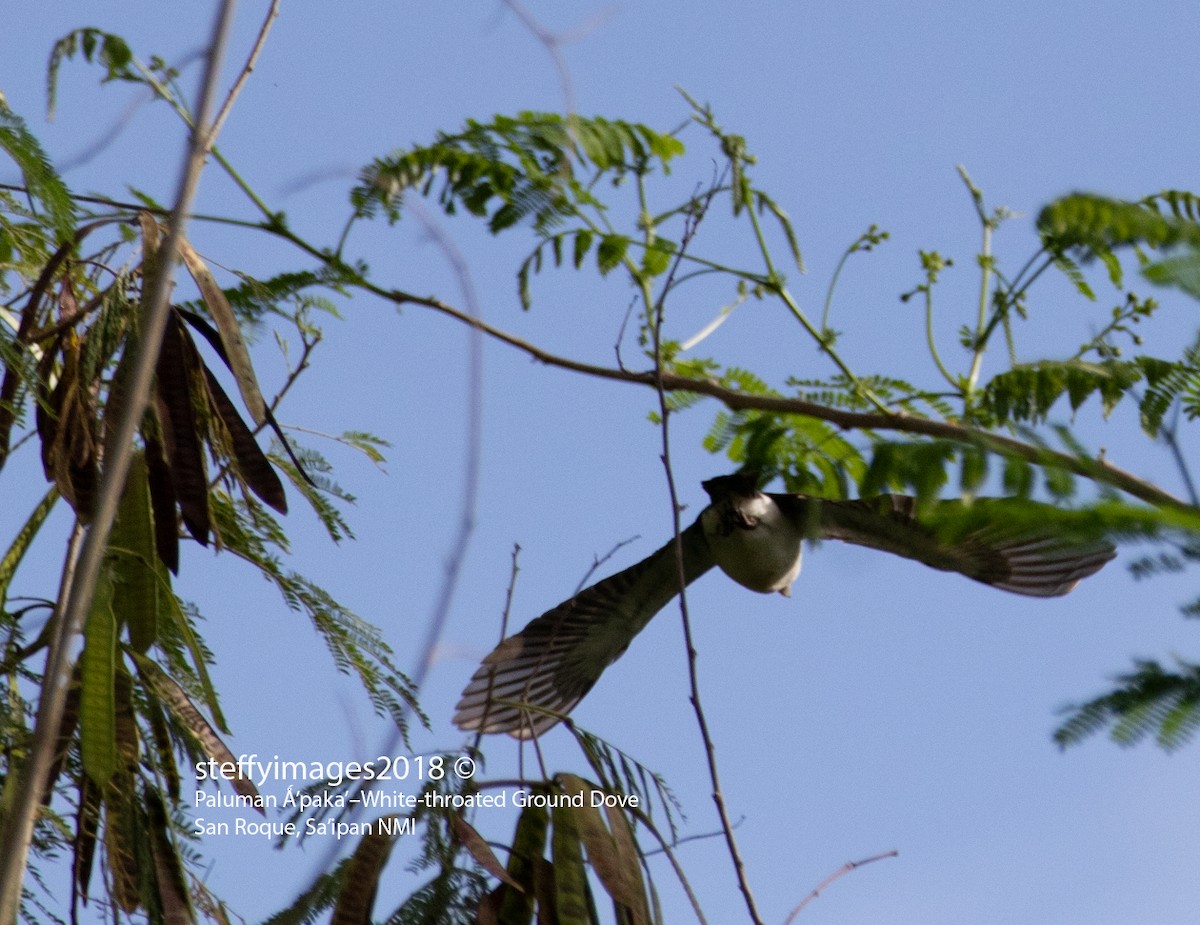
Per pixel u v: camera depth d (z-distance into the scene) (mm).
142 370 6180
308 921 8055
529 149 11297
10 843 6230
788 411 10828
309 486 10570
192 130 6227
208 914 9336
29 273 10664
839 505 12672
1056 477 6199
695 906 8188
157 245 9633
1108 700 5996
